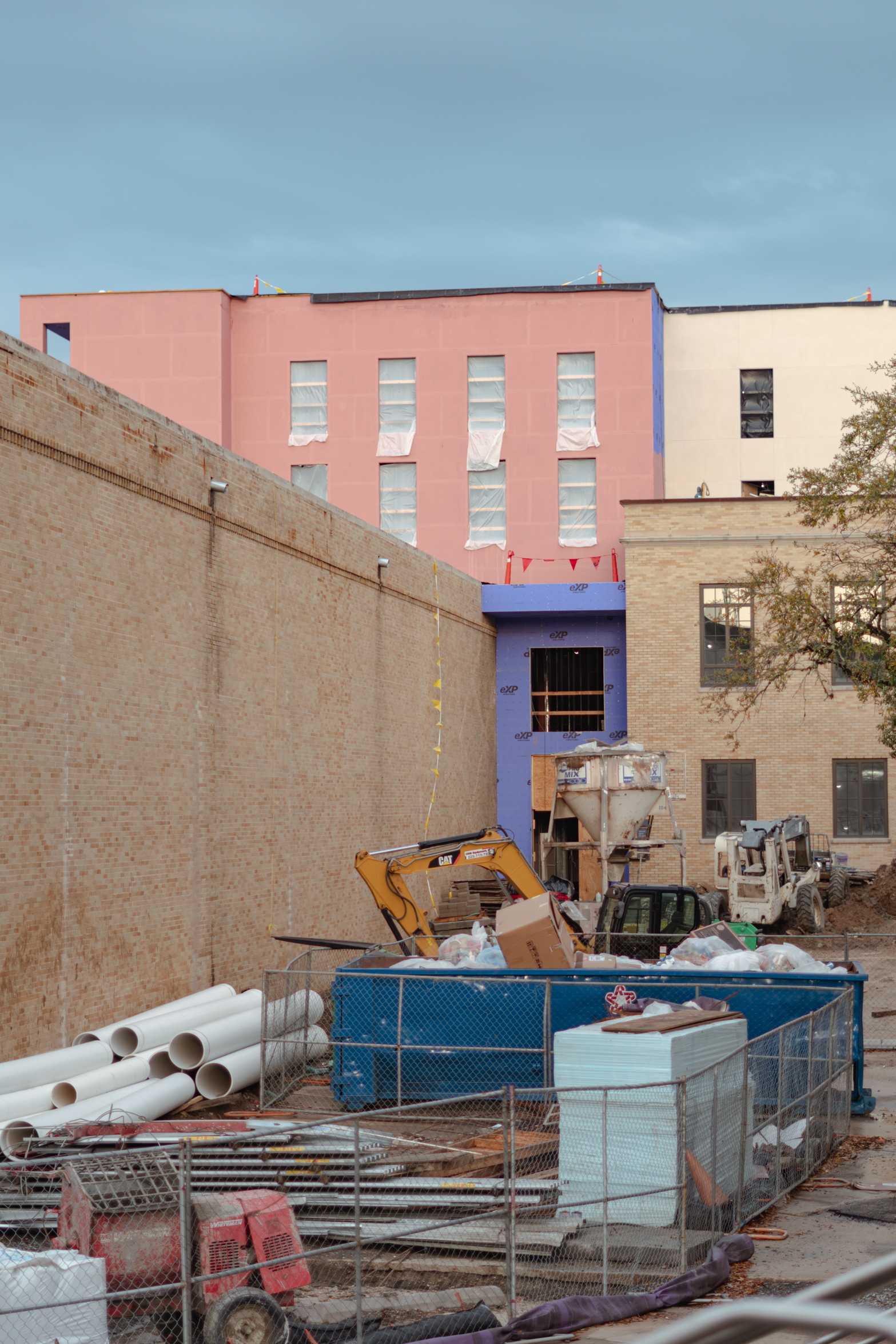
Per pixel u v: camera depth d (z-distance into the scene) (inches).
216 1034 616.7
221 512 819.4
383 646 1155.3
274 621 906.1
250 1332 325.1
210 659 803.4
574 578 1820.9
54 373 631.8
